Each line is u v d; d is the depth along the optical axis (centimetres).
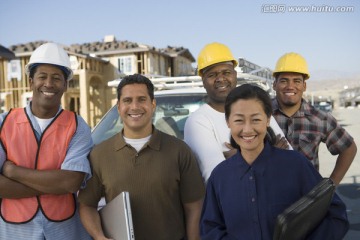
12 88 2347
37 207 249
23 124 256
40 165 251
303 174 213
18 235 248
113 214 241
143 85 258
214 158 274
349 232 562
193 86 512
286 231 180
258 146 219
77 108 2295
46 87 256
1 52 1285
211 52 297
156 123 432
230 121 219
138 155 254
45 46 259
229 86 298
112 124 424
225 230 222
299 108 359
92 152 263
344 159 364
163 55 2673
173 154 259
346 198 741
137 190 251
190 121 293
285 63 351
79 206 265
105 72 2397
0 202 251
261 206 211
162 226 255
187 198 264
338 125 359
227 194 219
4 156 252
